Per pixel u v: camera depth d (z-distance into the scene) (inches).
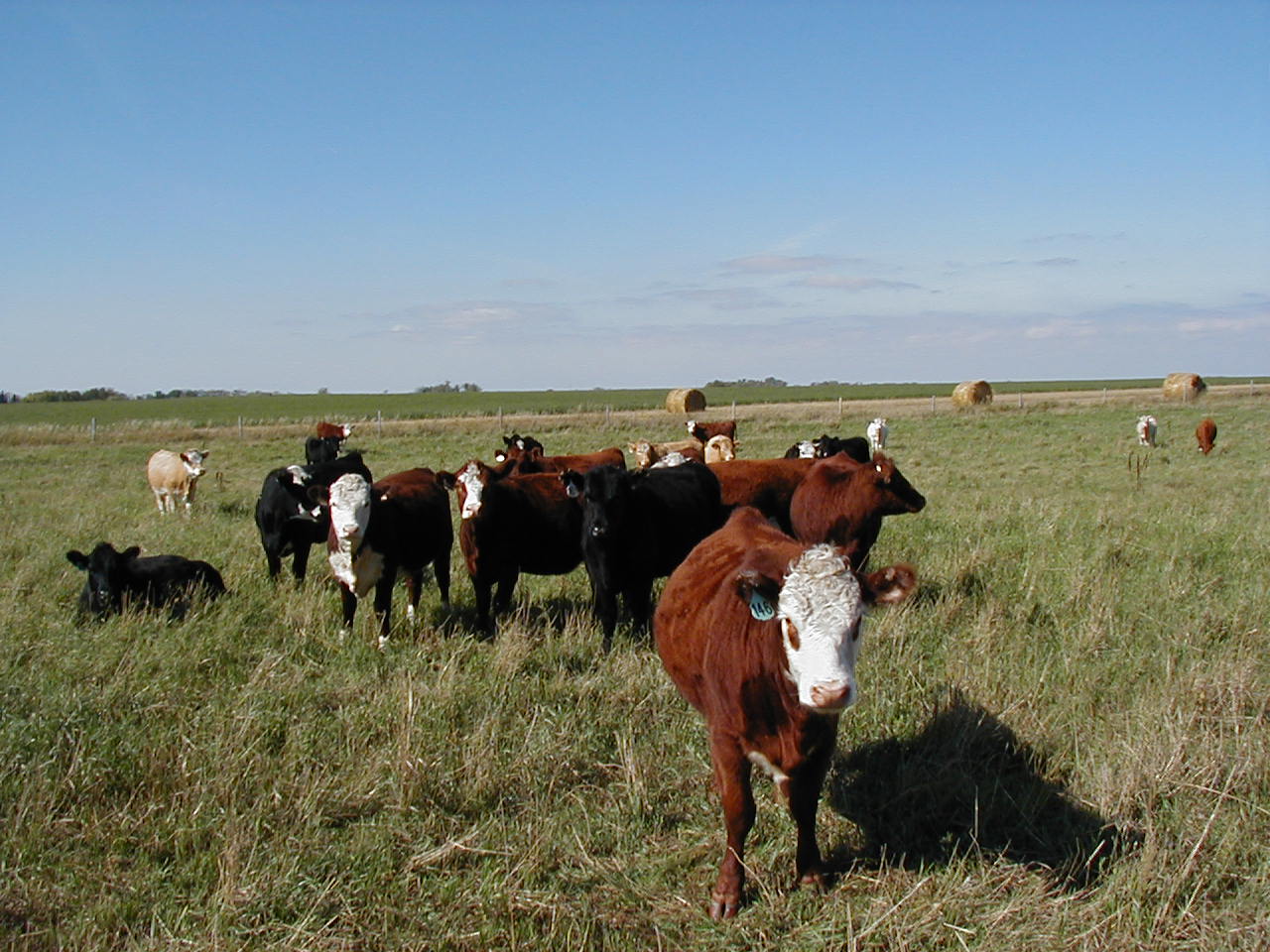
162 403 3860.7
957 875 189.6
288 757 236.2
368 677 293.9
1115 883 181.9
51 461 1183.6
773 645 179.6
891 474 386.3
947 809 219.3
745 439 1381.6
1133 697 264.1
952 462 1003.9
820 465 423.2
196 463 695.7
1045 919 176.2
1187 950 166.9
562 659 311.9
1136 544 453.7
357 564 343.3
